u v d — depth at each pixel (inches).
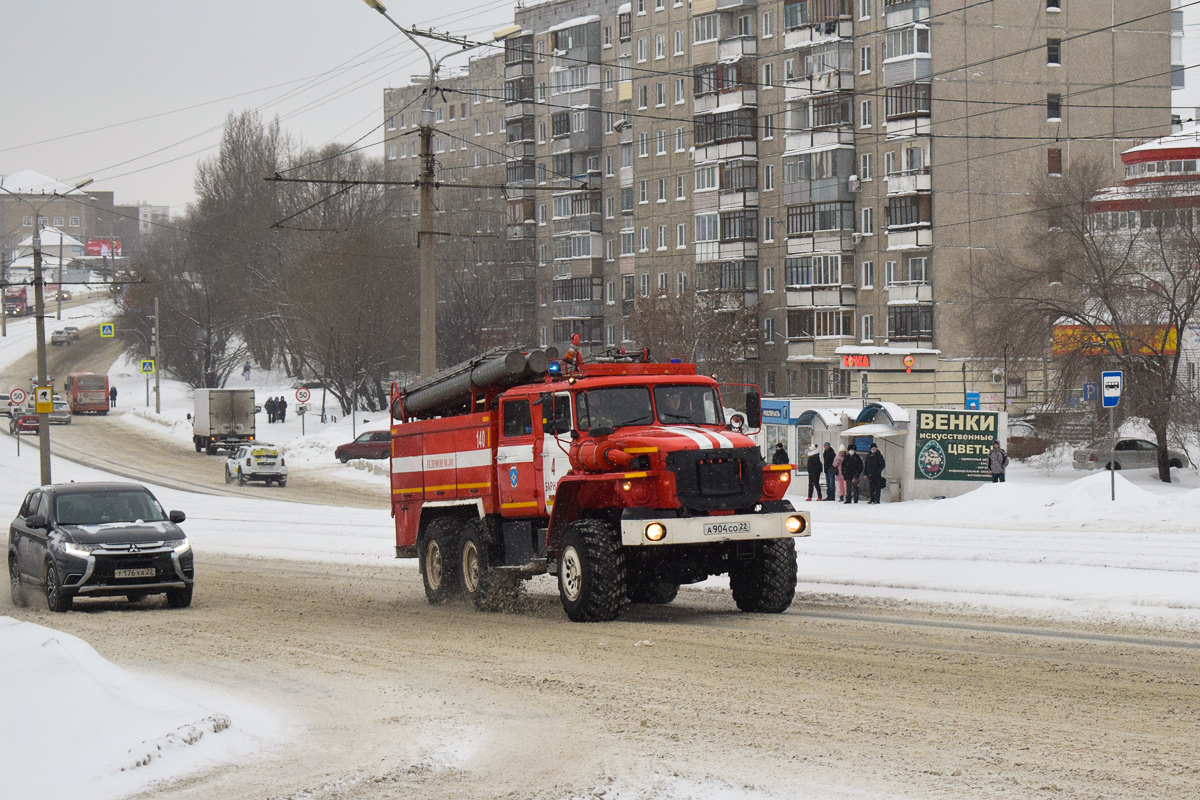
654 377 636.7
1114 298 1702.8
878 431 1481.3
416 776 308.8
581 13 3993.6
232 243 4079.7
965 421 1497.3
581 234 3811.5
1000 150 2628.0
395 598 764.6
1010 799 270.1
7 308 6451.8
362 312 3196.4
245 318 4040.4
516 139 4151.1
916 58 2613.2
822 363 2903.5
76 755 310.7
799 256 2920.8
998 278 1935.3
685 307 2987.2
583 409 622.8
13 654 370.3
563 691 411.8
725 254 3159.5
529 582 837.8
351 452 2564.0
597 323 3811.5
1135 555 751.1
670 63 3476.9
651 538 566.9
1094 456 1863.9
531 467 654.5
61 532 717.9
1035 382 2506.2
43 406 1635.1
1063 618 553.0
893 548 877.8
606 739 339.9
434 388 753.6
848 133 2822.3
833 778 291.1
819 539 976.9
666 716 365.4
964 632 516.4
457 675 452.8
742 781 291.3
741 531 581.3
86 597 799.7
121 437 3144.7
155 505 765.3
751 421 643.5
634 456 584.7
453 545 713.6
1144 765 294.4
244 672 472.4
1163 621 531.8
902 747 318.0
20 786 291.6
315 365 3855.8
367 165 4005.9
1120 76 2689.5
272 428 3248.0
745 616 598.5
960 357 2588.6
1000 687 392.5
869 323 2792.8
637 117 3597.4
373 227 3577.8
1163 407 1627.7
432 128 1151.6
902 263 2701.8
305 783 301.9
